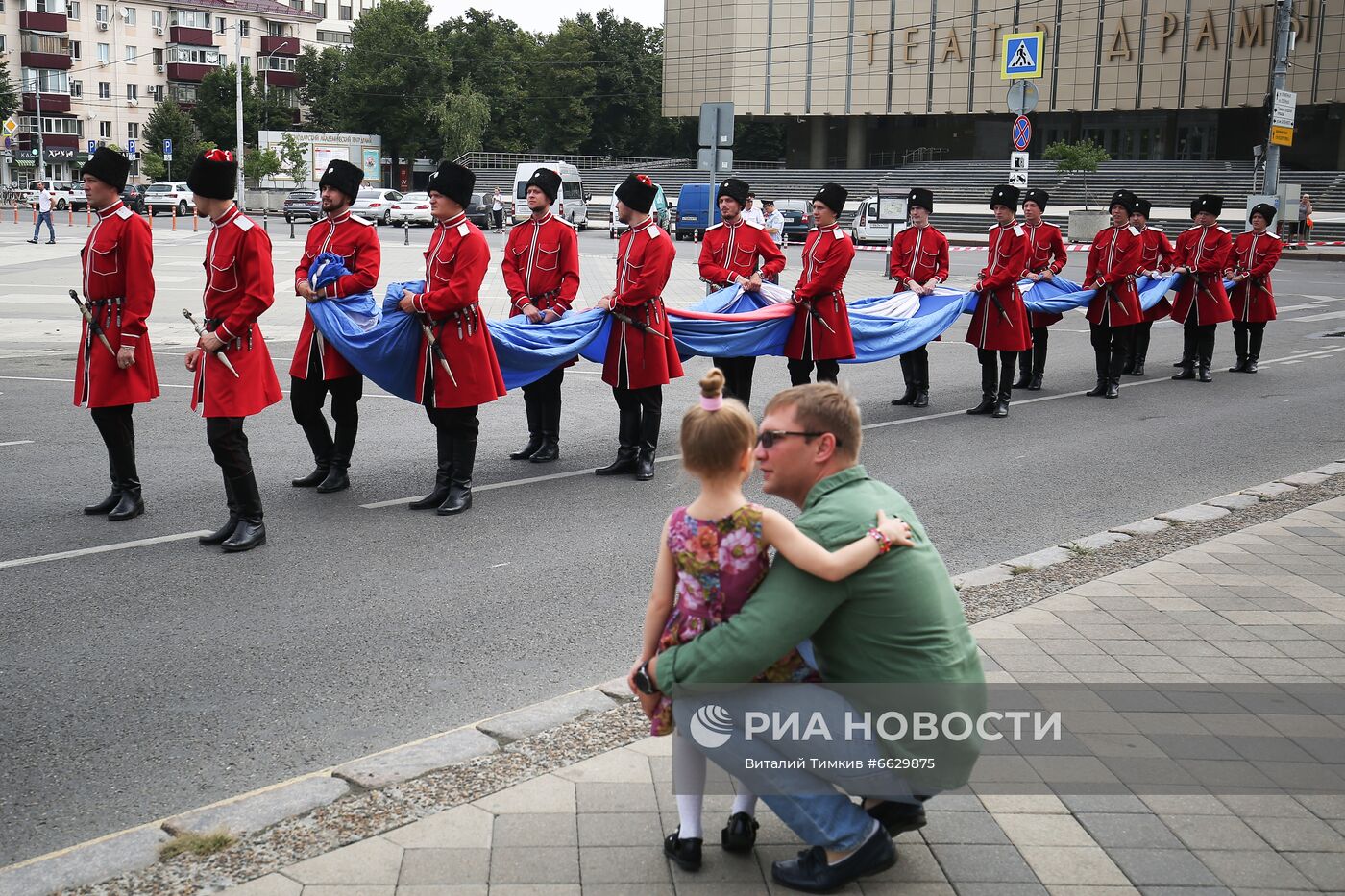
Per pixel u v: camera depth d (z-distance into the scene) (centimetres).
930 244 1237
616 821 376
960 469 935
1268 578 631
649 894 338
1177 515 778
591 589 639
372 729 466
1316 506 792
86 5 8569
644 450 893
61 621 574
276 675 516
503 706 489
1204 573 640
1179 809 386
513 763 420
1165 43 6334
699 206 4600
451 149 7862
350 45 9262
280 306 2067
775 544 324
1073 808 387
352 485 855
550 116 8706
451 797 395
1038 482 892
